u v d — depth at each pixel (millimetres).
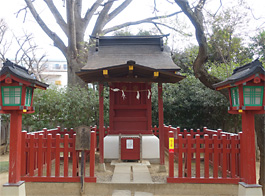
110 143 7328
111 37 7602
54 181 5008
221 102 10344
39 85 4801
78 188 5004
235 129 11125
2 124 11984
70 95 9516
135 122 7805
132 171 6086
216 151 4938
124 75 6363
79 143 4941
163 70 6168
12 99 4391
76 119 9156
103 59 6875
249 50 9945
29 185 4984
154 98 11711
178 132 7070
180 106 12312
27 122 9352
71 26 13023
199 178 4926
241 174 4879
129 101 7812
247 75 4039
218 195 4863
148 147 7309
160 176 5742
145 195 4793
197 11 5926
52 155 7184
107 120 10250
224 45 7980
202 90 10797
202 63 5914
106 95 11195
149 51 7375
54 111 9406
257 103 4242
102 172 6102
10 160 4512
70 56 13852
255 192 4316
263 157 5195
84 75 6016
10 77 4207
